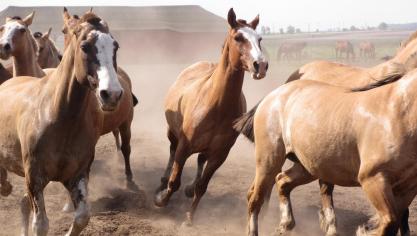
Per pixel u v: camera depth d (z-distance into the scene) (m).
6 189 8.98
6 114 6.94
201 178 8.91
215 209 9.56
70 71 6.35
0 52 10.47
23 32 10.73
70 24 6.42
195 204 8.77
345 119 6.32
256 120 7.44
